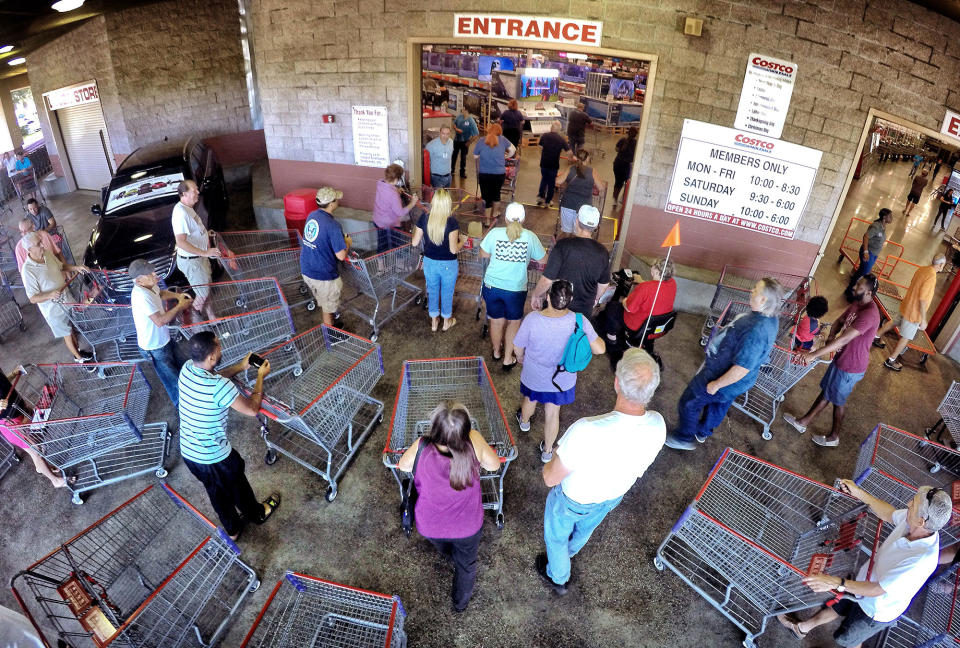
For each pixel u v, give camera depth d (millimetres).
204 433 3773
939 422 6141
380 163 9250
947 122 7020
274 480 4992
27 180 15047
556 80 16594
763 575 3709
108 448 4836
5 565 4297
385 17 8062
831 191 7277
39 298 6168
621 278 6508
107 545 4340
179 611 3633
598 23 7176
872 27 6492
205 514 4688
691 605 4109
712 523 3840
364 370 5172
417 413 5434
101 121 13977
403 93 8539
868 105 6840
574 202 8250
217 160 11555
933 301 9695
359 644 3463
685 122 7371
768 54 6836
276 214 9961
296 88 9164
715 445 5645
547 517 3705
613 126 17891
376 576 4203
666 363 6949
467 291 8062
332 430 4770
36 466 4727
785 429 5961
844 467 5500
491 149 9242
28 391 6133
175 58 13102
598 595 4141
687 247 8078
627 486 3371
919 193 15273
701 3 6766
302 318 7516
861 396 6707
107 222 8242
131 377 5328
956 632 3500
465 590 3721
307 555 4344
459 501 3201
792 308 7137
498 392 6062
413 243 6477
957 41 6547
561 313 4211
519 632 3867
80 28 12562
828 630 4016
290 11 8586
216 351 3689
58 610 4039
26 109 21953
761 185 7453
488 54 15828
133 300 4977
